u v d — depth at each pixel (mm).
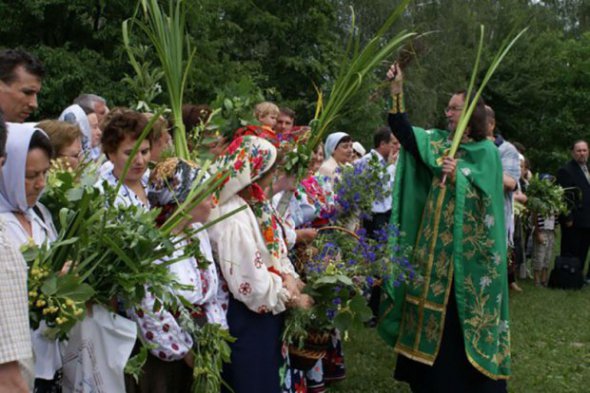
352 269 4047
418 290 4605
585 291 9758
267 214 3676
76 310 2422
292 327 3684
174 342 2998
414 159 4809
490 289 4516
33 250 2449
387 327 4738
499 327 4582
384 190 4684
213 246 3551
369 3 19562
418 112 17859
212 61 14320
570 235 10414
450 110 4773
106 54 14820
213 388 3117
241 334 3535
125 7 13875
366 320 3832
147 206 3281
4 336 1830
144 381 3070
